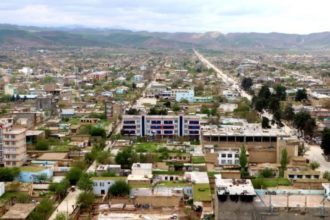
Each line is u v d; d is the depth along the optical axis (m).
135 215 188.50
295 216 170.75
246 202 173.50
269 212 171.88
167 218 184.50
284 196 186.12
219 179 194.88
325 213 170.00
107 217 184.12
